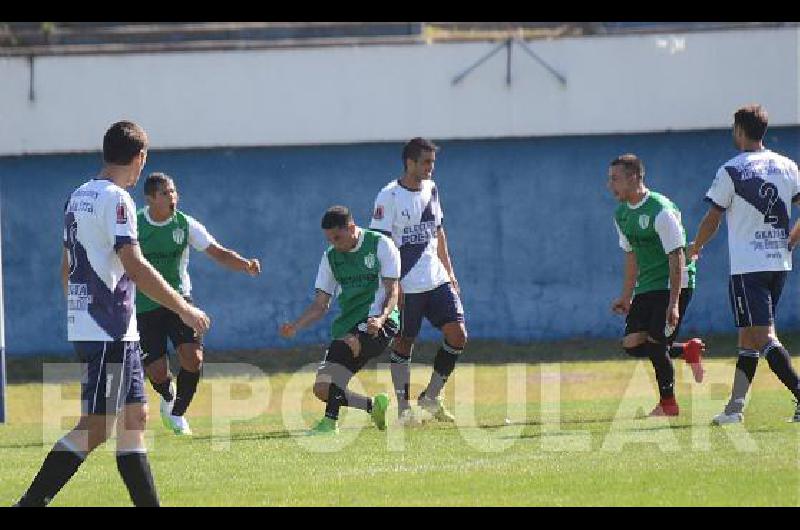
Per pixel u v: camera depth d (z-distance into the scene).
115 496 27.36
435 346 72.94
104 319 23.84
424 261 41.81
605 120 74.00
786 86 73.31
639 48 73.69
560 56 73.88
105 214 23.53
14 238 75.12
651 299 39.94
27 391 62.19
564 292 75.25
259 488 28.12
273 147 74.94
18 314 75.25
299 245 75.25
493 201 75.19
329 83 74.19
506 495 26.36
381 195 42.03
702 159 74.62
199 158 75.00
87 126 74.25
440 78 74.06
